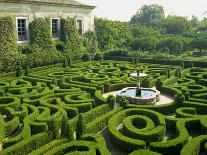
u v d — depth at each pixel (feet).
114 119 54.90
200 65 120.16
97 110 59.57
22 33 118.21
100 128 54.34
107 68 108.06
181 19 260.83
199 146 44.16
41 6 123.54
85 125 48.55
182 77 98.99
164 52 170.81
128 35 187.21
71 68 110.83
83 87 78.64
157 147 43.47
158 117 55.62
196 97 68.64
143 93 76.07
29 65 114.52
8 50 108.88
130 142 44.91
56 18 131.54
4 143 45.27
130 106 62.59
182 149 41.81
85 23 149.18
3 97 68.44
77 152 40.75
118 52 140.15
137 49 180.55
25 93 73.00
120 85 84.17
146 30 215.92
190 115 56.13
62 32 135.54
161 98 76.02
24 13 116.98
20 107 67.15
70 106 61.93
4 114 62.28
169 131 54.60
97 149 42.68
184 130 48.75
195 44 177.78
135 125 56.59
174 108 63.93
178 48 176.04
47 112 58.08
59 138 47.06
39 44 122.62
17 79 91.09
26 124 51.67
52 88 79.15
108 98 63.93
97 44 158.20
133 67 112.27
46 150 42.63
